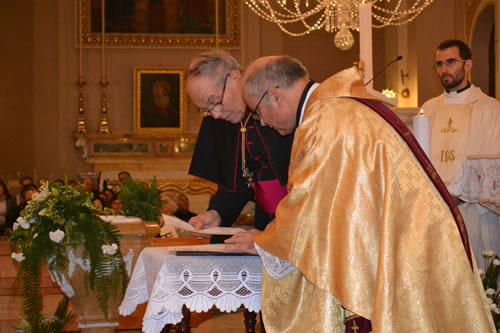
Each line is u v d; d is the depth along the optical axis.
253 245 2.57
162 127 13.97
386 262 2.11
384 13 13.44
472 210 4.60
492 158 4.45
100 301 3.31
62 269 3.36
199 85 2.82
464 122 4.70
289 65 2.39
